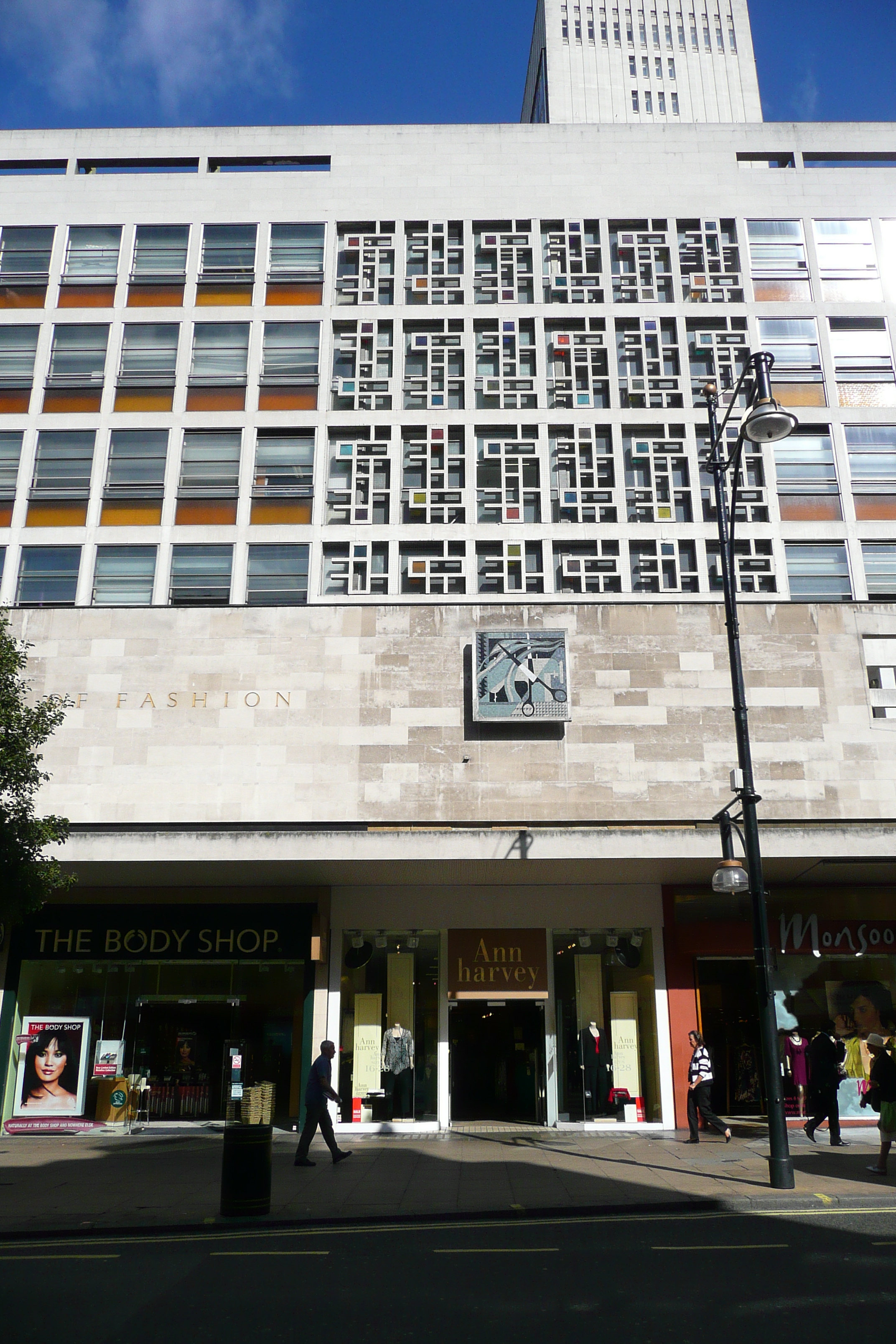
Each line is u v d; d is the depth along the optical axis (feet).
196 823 68.64
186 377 84.23
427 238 89.25
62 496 81.30
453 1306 25.20
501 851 59.77
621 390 85.71
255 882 67.56
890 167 93.56
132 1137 63.67
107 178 89.81
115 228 88.74
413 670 71.31
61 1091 65.82
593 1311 24.50
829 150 92.43
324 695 70.79
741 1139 57.98
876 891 68.59
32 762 54.13
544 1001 67.36
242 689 70.90
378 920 68.54
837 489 82.43
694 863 61.36
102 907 68.28
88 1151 57.41
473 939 68.28
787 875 66.49
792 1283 26.71
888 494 82.53
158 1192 43.04
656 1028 66.49
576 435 83.20
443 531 80.53
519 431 83.30
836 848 59.88
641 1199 39.32
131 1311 25.17
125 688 71.05
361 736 69.97
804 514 81.97
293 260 88.07
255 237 88.43
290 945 67.51
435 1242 33.30
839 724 70.44
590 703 70.54
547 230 89.97
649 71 235.81
